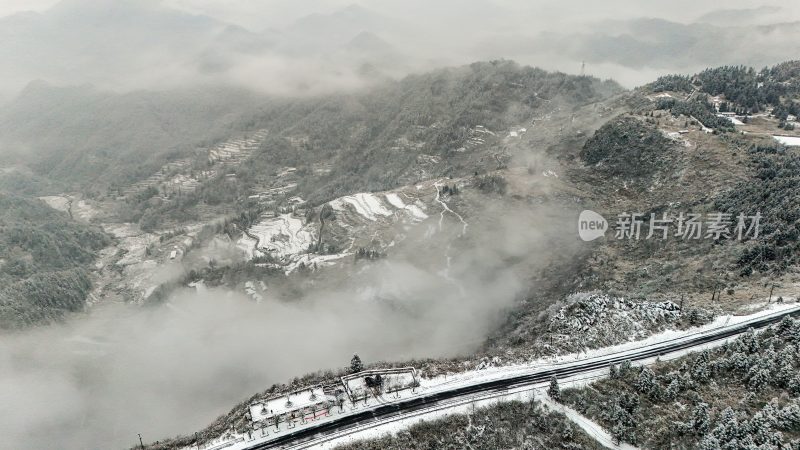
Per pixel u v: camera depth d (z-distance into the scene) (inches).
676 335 3954.2
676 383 3403.1
